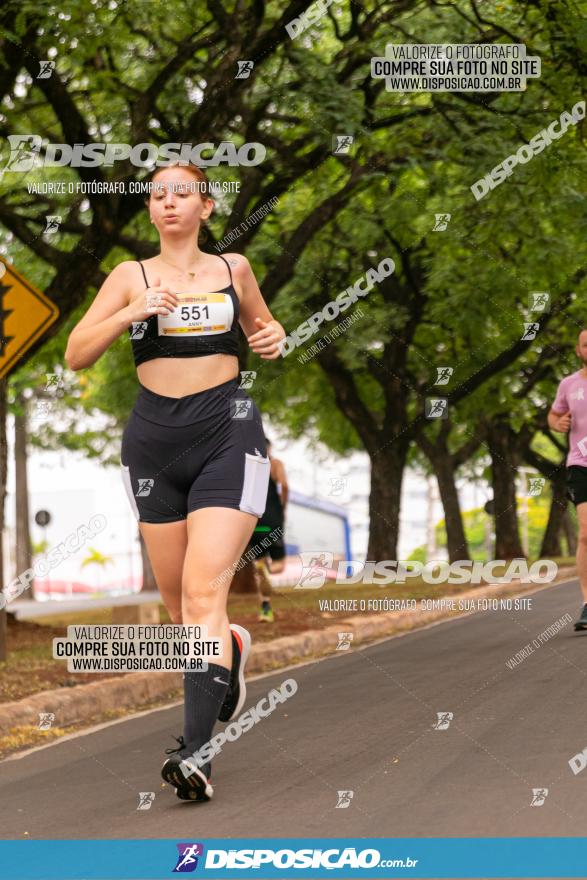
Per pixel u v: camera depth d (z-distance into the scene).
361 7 21.80
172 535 7.32
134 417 7.27
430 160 22.62
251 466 7.09
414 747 8.23
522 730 8.64
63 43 16.78
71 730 10.43
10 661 14.14
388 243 31.55
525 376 44.66
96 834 6.21
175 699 12.27
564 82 21.58
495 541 49.31
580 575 15.00
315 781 7.23
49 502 53.22
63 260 20.83
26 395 31.62
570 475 14.79
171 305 7.01
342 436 46.84
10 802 7.20
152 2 18.69
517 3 21.30
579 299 32.50
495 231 26.34
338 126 20.83
